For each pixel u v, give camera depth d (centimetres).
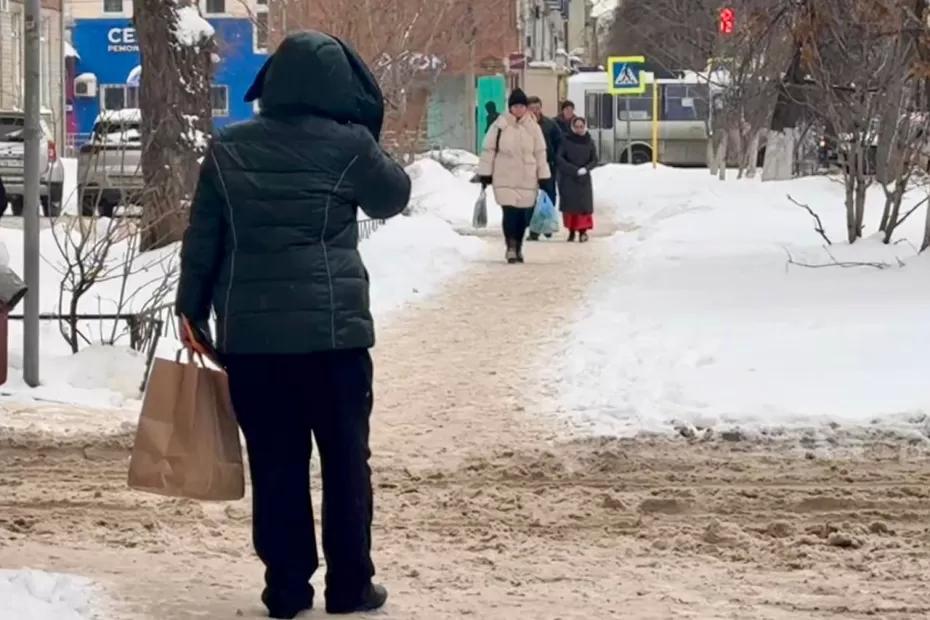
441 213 6988
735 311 3356
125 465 2120
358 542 1407
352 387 1380
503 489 1986
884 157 4547
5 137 6162
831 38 4338
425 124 9131
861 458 2106
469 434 2292
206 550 1702
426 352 3005
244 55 7025
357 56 1417
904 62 4291
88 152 3238
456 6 6656
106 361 2695
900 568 1614
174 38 4175
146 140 4078
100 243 2902
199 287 1388
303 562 1409
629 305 3553
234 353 1359
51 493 1959
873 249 4434
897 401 2362
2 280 2270
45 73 10212
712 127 9850
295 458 1403
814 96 4647
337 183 1361
